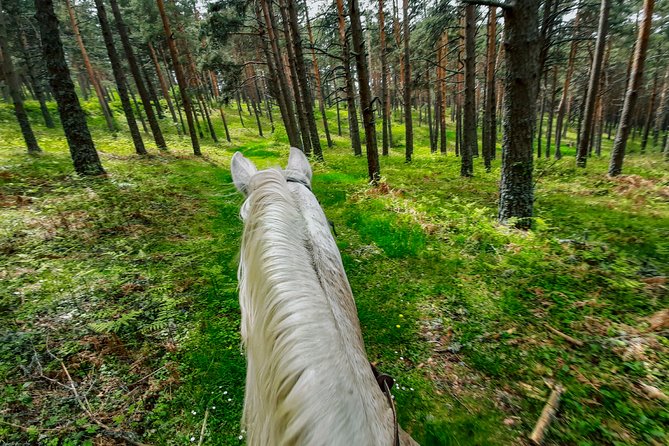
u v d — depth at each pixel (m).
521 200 6.70
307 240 0.99
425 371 3.25
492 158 21.64
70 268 4.73
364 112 10.55
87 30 30.59
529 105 6.29
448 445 2.50
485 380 3.15
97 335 3.47
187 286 4.46
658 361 3.22
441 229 6.78
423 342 3.65
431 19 15.91
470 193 10.76
